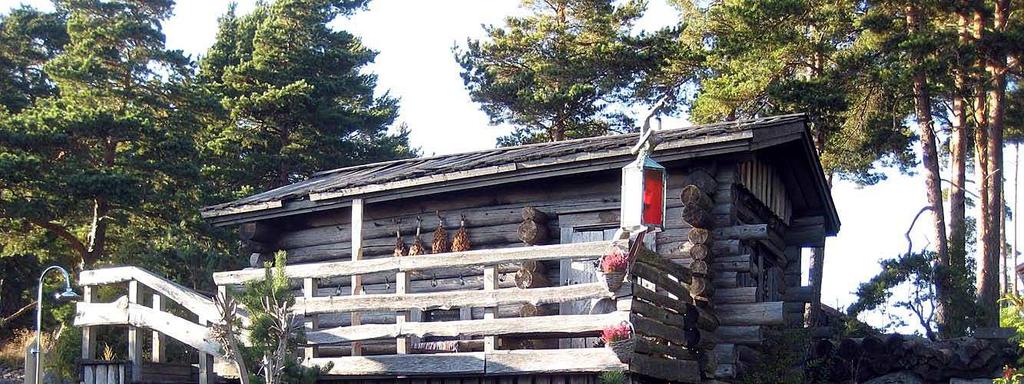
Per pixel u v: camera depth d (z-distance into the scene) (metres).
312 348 13.02
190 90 32.56
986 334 17.34
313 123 34.94
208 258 25.03
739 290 13.93
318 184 16.83
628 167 11.34
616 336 11.05
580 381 11.80
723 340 13.98
